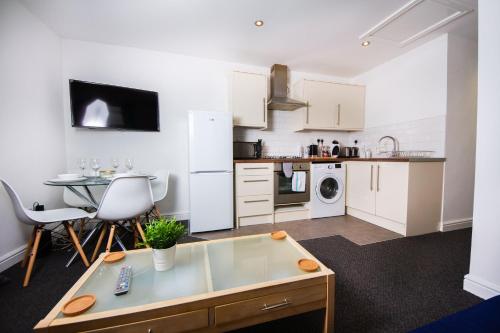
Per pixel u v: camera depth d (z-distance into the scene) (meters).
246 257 1.22
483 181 1.30
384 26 2.27
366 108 3.52
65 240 2.28
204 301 0.78
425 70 2.63
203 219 2.55
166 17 2.14
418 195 2.34
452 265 1.73
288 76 3.48
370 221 2.85
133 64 2.76
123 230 2.55
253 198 2.79
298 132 3.59
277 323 1.16
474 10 2.01
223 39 2.55
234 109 2.95
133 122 2.69
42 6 1.96
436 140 2.51
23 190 1.93
